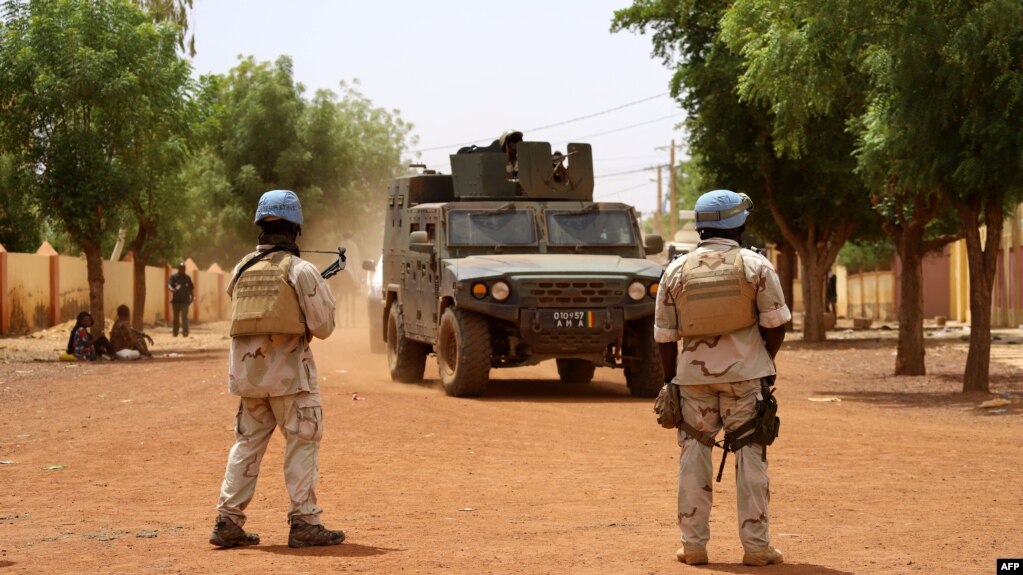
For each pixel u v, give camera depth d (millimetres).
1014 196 16172
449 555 6281
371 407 14078
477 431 12297
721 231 6023
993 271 17031
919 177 16297
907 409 15414
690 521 6008
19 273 32312
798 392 18109
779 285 5895
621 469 9922
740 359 5887
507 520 7523
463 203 16469
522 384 18031
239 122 50875
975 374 17172
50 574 5844
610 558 6188
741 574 5738
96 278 26172
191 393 16281
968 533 6914
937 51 15477
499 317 14812
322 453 10789
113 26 26125
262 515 7812
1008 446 11281
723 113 29578
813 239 31844
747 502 5930
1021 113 15219
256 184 50219
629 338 15711
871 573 5758
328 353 23781
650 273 15086
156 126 26312
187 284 33656
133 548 6559
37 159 25641
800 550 6383
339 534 6652
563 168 17156
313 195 50656
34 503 8297
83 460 10430
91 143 25234
